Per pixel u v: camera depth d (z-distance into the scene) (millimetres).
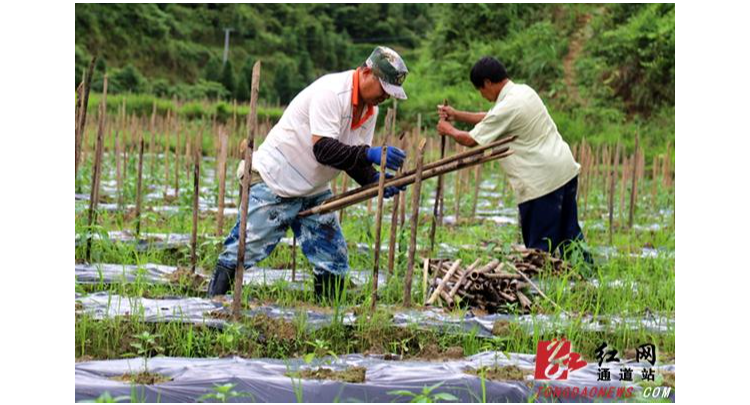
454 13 31406
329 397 4191
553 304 6203
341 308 6004
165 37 49188
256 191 5996
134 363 4668
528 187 7824
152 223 9523
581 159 12938
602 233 10836
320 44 60062
